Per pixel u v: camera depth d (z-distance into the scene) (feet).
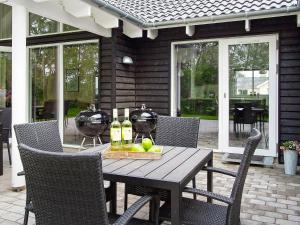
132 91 20.83
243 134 18.35
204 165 8.16
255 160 16.90
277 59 17.31
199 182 13.74
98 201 4.55
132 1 23.47
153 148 8.15
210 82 19.27
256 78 17.99
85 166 4.36
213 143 19.27
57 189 4.73
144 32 20.26
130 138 8.30
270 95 17.62
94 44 20.54
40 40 22.20
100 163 4.40
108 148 8.52
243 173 6.05
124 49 19.83
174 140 10.63
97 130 17.38
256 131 6.96
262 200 11.53
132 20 17.15
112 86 18.92
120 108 19.56
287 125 17.07
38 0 12.46
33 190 5.02
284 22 16.99
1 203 10.98
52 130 8.97
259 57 17.85
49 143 8.74
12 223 9.38
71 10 14.16
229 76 18.65
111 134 8.14
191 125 10.52
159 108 20.48
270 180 14.10
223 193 12.30
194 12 18.04
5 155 19.27
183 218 6.62
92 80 20.68
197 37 19.19
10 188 12.62
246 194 12.20
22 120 12.27
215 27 18.71
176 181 5.77
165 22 17.78
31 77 23.34
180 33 19.61
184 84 20.03
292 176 14.79
